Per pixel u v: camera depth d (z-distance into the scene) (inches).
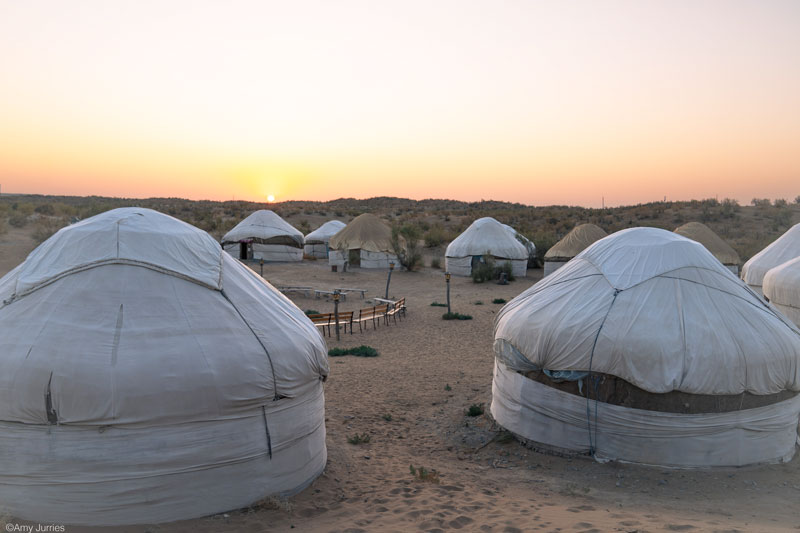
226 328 237.0
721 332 306.8
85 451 204.7
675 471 300.8
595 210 3110.2
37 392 202.4
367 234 1371.8
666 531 193.9
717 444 304.8
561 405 328.8
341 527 207.9
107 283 233.3
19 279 240.2
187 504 216.5
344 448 325.7
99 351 211.2
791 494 271.0
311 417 262.4
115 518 207.6
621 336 307.1
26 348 211.3
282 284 1081.4
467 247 1279.5
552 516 218.7
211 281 250.4
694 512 237.5
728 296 328.8
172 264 246.7
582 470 305.7
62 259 241.3
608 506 243.6
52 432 204.5
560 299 348.8
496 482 281.7
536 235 1658.5
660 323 309.9
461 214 3221.0
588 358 313.7
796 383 314.0
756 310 327.3
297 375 246.8
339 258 1365.7
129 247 244.4
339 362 559.8
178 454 213.9
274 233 1448.1
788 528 208.5
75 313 222.8
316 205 5147.6
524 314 355.3
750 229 2081.7
